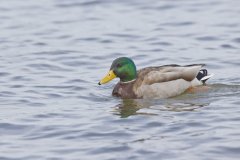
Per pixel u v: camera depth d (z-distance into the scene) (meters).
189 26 25.30
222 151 13.70
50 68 20.91
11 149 14.20
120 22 25.98
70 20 26.41
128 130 15.16
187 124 15.41
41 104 17.31
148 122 15.68
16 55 22.27
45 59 21.81
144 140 14.50
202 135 14.62
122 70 18.27
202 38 23.83
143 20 26.17
